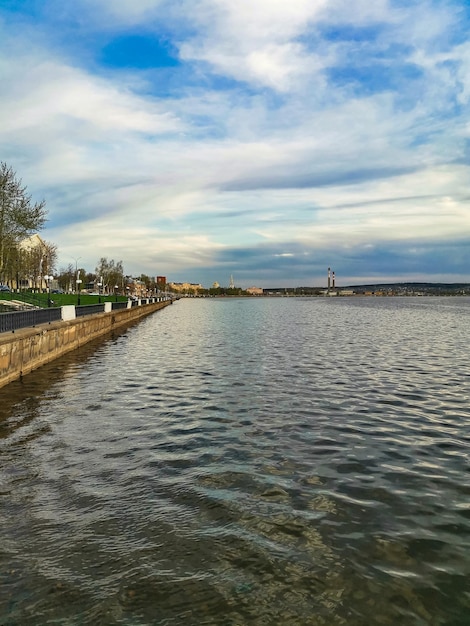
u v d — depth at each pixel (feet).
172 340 113.39
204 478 26.89
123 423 38.70
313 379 58.54
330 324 171.01
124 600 16.06
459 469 28.71
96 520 21.59
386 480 26.86
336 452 31.68
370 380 57.77
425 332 133.39
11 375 57.00
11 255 179.11
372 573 17.76
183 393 50.62
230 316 239.91
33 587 16.65
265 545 19.63
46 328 73.72
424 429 37.17
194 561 18.40
